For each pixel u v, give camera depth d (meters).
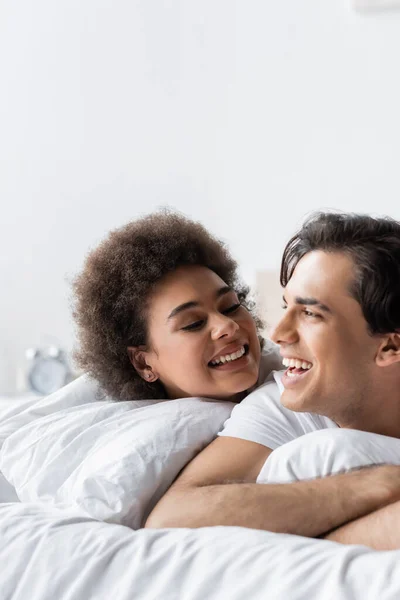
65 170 3.81
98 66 3.77
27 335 3.83
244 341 1.41
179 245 1.45
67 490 1.21
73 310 1.60
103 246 1.52
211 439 1.25
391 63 3.53
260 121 3.66
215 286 1.42
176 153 3.73
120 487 1.11
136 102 3.75
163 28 3.72
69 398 1.55
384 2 3.48
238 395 1.44
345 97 3.57
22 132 3.83
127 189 3.77
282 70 3.62
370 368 1.11
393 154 3.55
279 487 1.04
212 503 1.05
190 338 1.38
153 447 1.18
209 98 3.70
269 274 3.17
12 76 3.82
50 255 3.82
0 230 3.84
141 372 1.50
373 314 1.08
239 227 3.69
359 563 0.79
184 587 0.84
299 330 1.13
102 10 3.76
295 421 1.22
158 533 0.94
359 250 1.10
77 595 0.89
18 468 1.32
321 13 3.58
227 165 3.69
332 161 3.60
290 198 3.64
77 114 3.79
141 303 1.43
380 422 1.15
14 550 0.97
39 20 3.80
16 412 1.59
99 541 0.94
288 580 0.79
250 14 3.64
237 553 0.85
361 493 1.01
